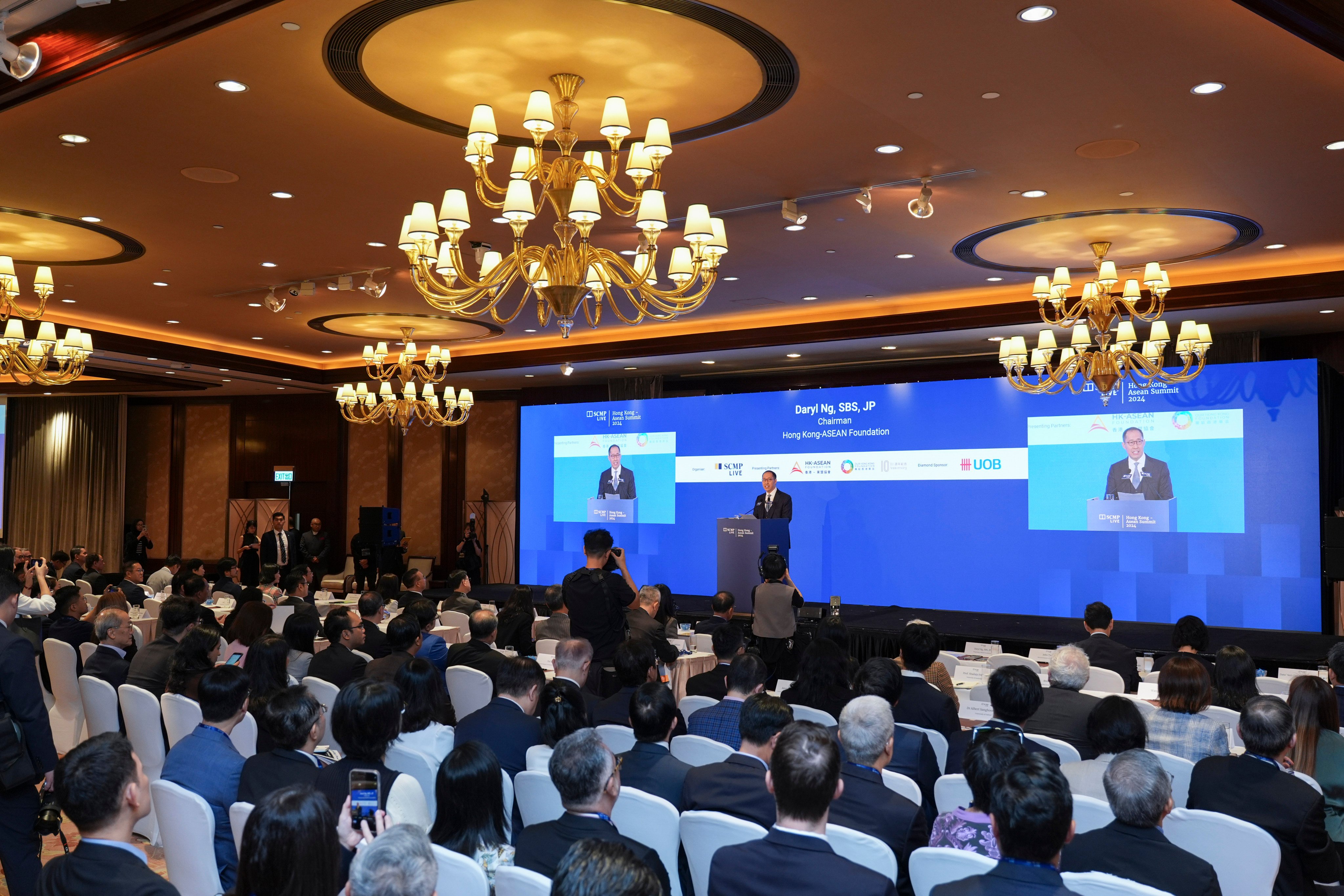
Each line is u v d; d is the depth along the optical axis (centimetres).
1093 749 435
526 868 276
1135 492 1212
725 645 579
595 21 493
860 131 641
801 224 827
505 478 1864
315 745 357
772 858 245
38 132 648
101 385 1961
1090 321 913
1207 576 1169
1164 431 1201
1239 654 530
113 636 647
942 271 1050
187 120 627
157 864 516
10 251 964
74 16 497
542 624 834
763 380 1620
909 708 467
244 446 2033
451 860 272
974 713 588
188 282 1103
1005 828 224
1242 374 1160
